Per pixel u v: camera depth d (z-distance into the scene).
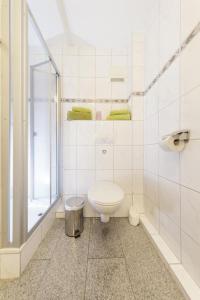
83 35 1.97
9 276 1.02
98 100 2.19
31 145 1.62
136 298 0.89
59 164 2.01
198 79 0.87
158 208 1.45
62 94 2.14
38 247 1.33
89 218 1.89
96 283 0.98
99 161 1.95
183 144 1.00
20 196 1.05
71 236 1.49
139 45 1.92
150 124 1.67
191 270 0.95
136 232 1.57
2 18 1.02
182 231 1.04
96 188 1.55
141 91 1.92
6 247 1.03
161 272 1.06
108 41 2.08
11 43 1.03
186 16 0.98
